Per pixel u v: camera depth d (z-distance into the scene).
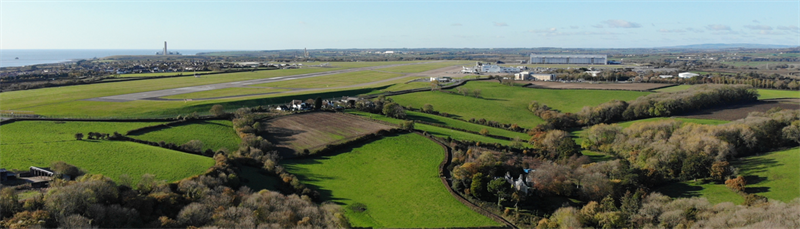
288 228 70.75
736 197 92.31
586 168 107.94
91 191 68.62
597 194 93.81
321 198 91.06
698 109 185.38
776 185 94.50
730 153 115.19
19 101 184.50
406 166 112.00
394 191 96.38
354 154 120.12
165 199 74.75
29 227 58.47
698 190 98.50
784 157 110.88
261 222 71.00
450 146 129.38
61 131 123.06
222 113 152.38
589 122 176.88
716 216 77.69
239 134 130.00
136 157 101.12
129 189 79.19
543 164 112.94
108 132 124.50
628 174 101.12
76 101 185.88
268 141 122.00
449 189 97.88
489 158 109.38
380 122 153.50
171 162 98.88
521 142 136.38
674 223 79.44
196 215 70.31
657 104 178.00
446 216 84.88
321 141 128.75
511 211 88.19
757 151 122.44
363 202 90.19
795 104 192.38
